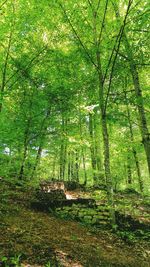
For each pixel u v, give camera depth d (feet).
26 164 56.03
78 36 43.75
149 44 40.47
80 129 62.13
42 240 26.27
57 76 54.13
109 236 34.50
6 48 51.39
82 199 41.42
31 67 54.85
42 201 40.83
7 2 46.55
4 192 42.98
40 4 43.50
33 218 33.86
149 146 40.78
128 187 71.20
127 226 38.06
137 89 41.14
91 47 43.11
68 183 61.93
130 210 44.73
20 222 30.63
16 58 53.93
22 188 47.75
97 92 51.88
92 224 37.63
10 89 54.24
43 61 54.44
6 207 35.81
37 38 53.57
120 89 53.62
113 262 26.14
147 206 51.11
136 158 66.13
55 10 42.83
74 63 51.96
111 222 37.52
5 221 29.60
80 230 34.01
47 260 22.31
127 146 56.80
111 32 41.34
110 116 42.55
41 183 49.90
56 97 55.88
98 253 27.30
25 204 40.42
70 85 53.67
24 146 53.57
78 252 25.95
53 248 24.93
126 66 43.62
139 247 33.27
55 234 29.48
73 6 41.50
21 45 52.80
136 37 41.37
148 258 30.48
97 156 70.13
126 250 31.32
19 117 57.00
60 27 50.26
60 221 35.94
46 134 57.82
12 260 20.30
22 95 57.77
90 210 37.35
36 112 57.11
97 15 41.93
